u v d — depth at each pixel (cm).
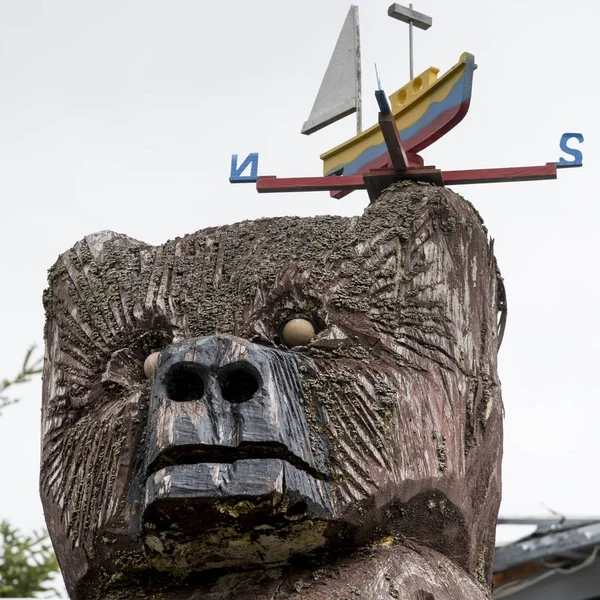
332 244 923
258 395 786
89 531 859
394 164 996
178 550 822
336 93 1180
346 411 846
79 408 920
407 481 843
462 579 860
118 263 959
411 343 895
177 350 798
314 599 816
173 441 768
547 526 1460
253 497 766
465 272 956
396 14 1138
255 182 1082
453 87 1038
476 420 920
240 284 916
